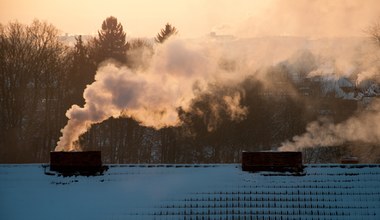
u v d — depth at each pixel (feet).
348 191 124.36
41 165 133.18
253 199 122.83
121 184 128.16
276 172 128.16
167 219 120.06
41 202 124.77
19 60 283.79
